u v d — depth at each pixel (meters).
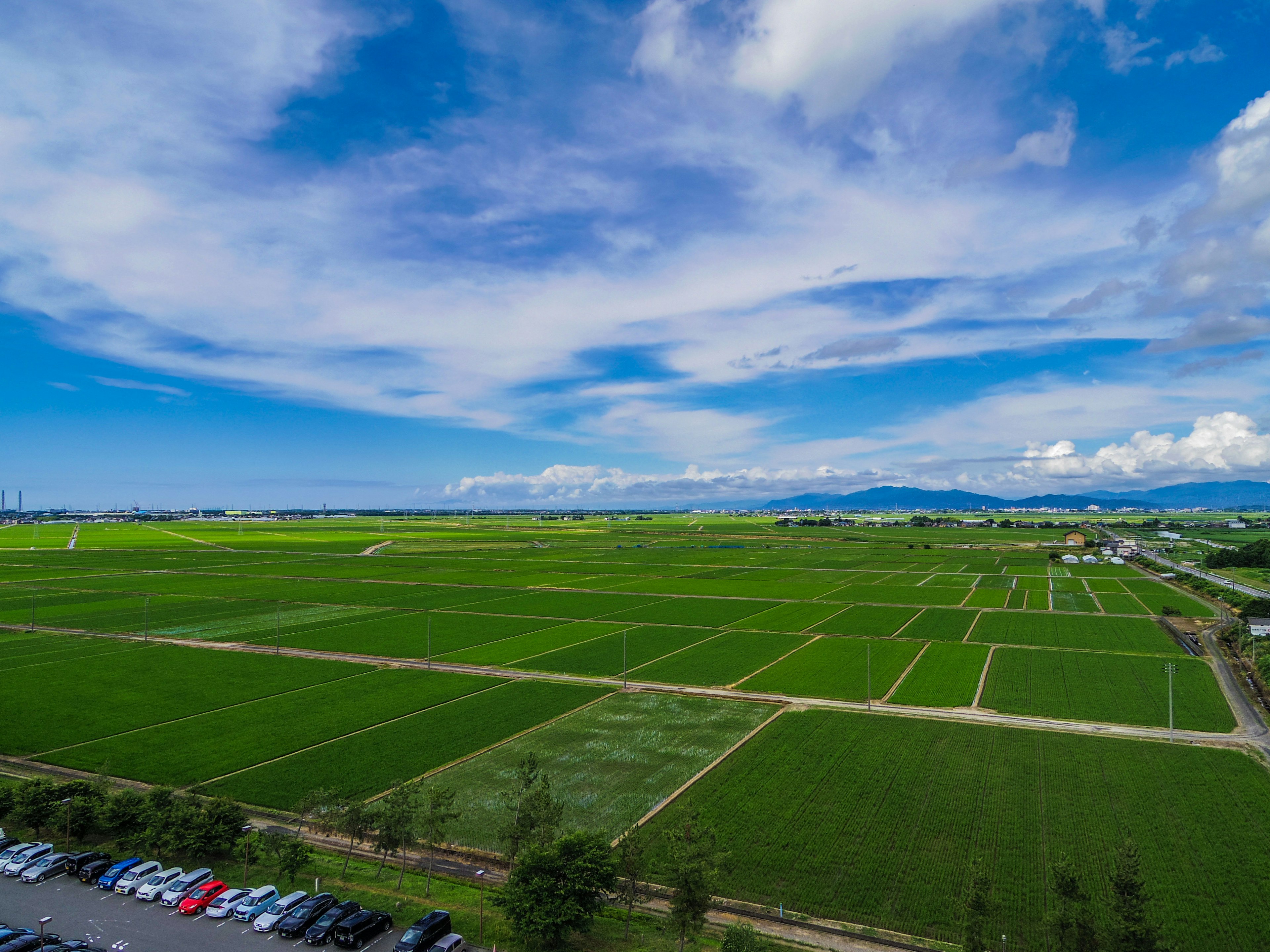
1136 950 32.38
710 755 62.84
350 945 35.75
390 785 57.06
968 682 86.56
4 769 60.84
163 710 76.75
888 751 63.31
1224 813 51.28
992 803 52.94
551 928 36.12
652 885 43.91
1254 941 37.38
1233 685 85.38
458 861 46.47
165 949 35.62
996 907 34.88
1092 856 45.44
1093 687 84.25
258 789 56.72
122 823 47.78
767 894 41.88
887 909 40.28
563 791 55.69
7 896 40.75
